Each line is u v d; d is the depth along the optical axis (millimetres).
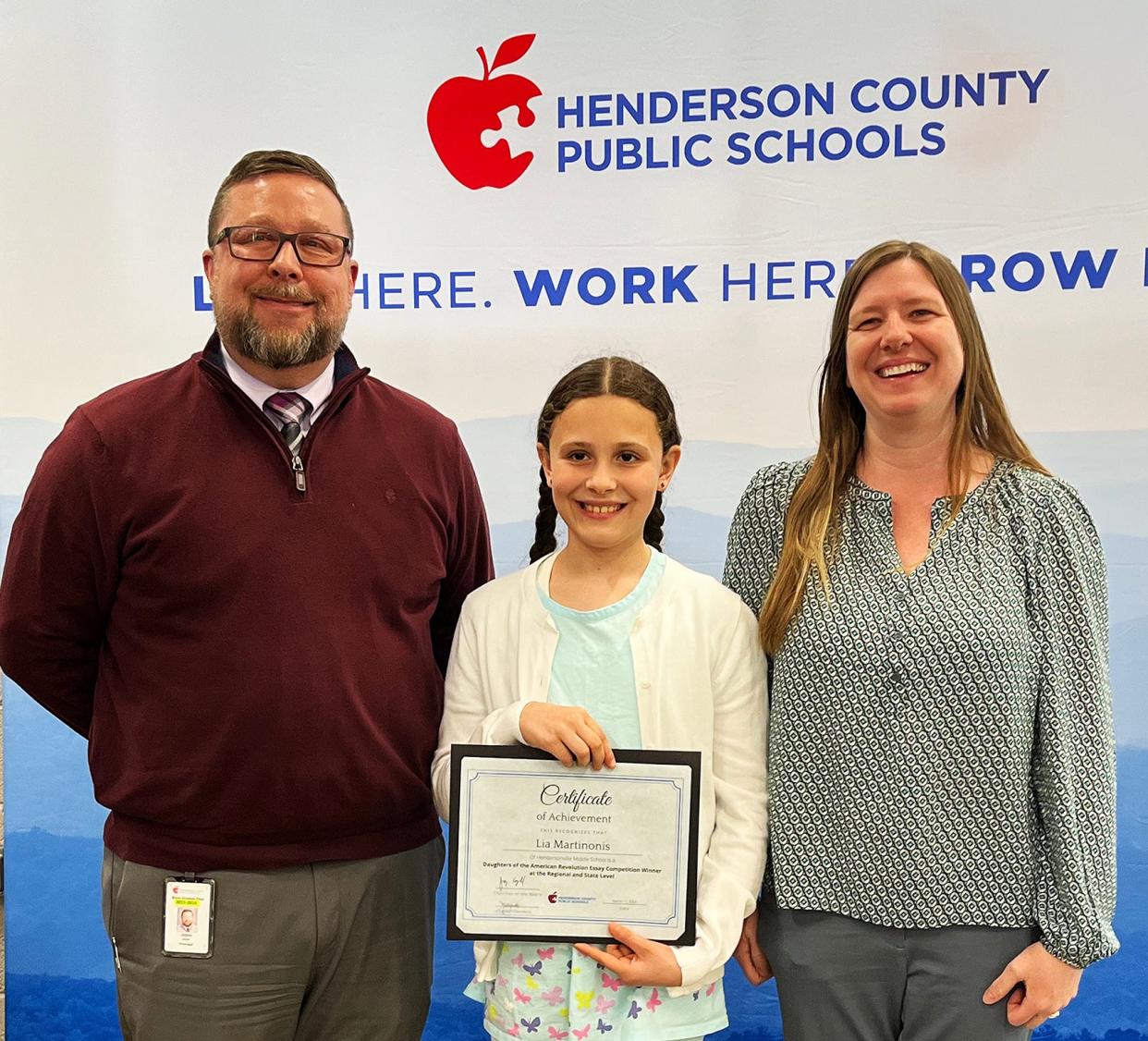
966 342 1362
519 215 2129
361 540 1499
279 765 1438
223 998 1478
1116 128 1976
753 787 1388
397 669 1515
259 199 1459
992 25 1984
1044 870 1295
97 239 2207
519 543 2195
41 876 2291
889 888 1307
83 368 2232
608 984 1336
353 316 2184
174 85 2166
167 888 1476
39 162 2199
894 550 1343
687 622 1386
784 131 2051
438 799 1470
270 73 2148
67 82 2182
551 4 2074
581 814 1324
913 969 1321
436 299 2162
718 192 2078
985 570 1297
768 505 1486
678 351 2115
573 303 2133
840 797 1324
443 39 2107
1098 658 1294
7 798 2285
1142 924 2088
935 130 2016
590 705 1362
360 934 1527
